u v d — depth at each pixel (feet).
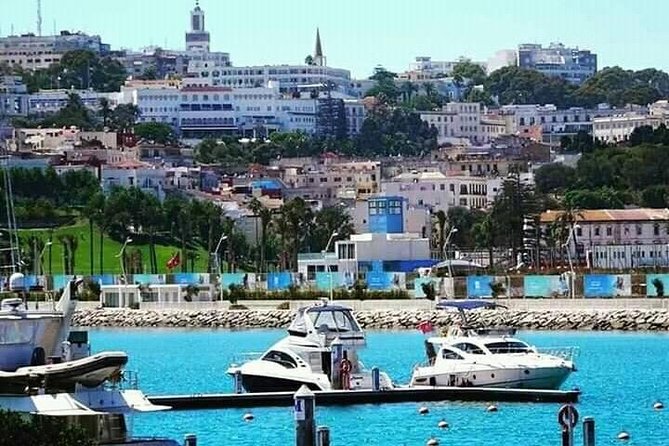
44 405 407.44
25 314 431.84
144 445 416.87
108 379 422.00
